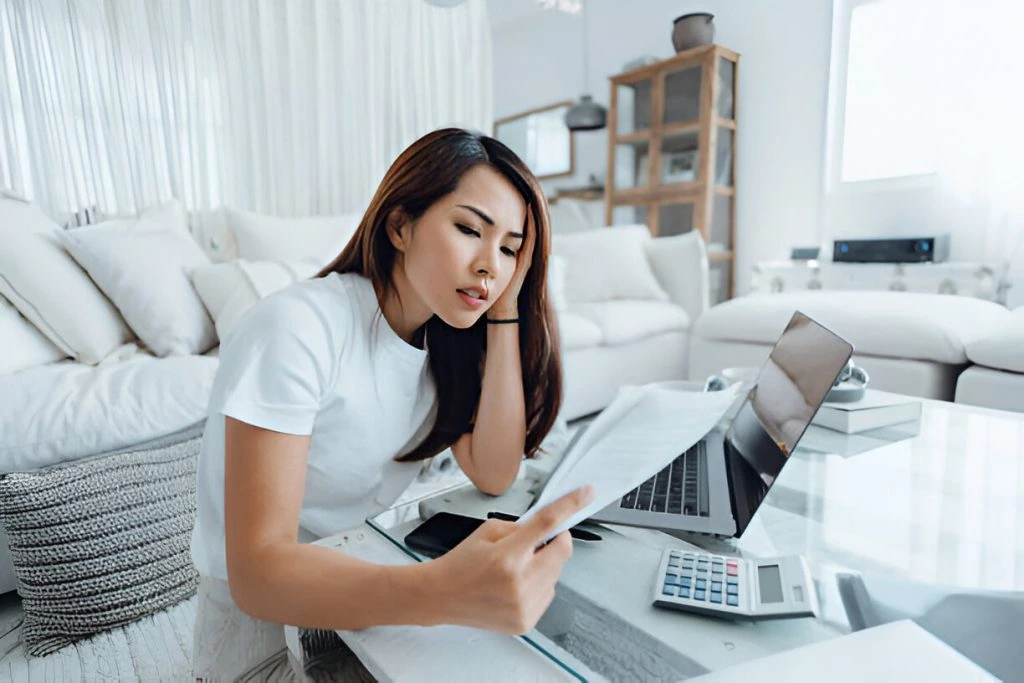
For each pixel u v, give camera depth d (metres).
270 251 2.04
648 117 3.45
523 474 0.76
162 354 1.58
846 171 3.05
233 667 0.66
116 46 1.88
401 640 0.43
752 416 0.87
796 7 3.14
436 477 0.95
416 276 0.55
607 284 2.71
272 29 2.21
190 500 1.23
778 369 0.86
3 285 1.38
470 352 0.75
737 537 0.60
